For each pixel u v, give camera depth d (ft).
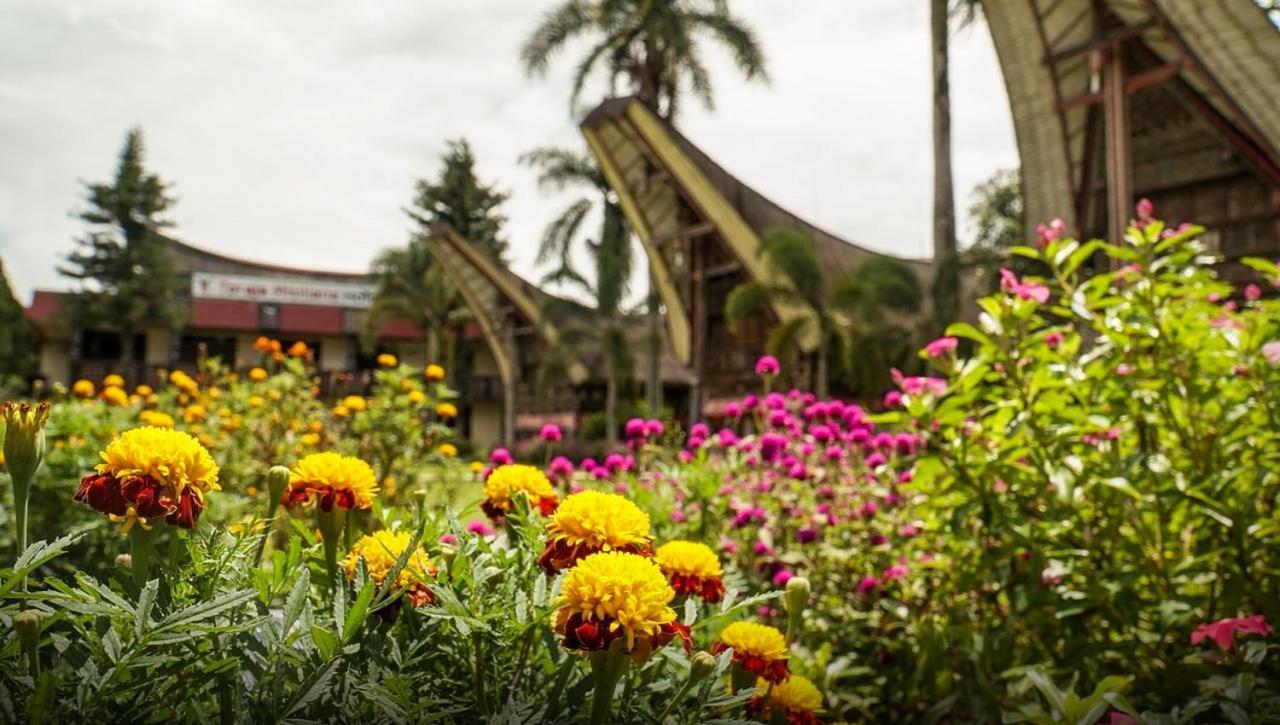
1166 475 7.76
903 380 9.24
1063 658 7.96
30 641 2.87
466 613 3.78
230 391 19.21
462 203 133.59
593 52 71.00
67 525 10.12
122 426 14.94
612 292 72.90
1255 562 7.96
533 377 101.19
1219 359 8.59
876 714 9.41
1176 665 7.23
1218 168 40.65
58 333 98.43
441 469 16.93
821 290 58.59
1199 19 32.17
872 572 11.11
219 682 3.17
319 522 4.24
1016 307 8.46
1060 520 8.27
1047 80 41.37
